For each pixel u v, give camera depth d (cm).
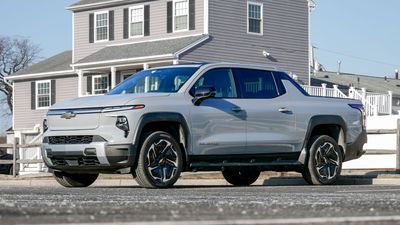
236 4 3322
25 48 6425
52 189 906
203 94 962
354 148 1130
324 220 386
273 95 1052
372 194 745
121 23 3559
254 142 1015
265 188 941
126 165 914
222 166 994
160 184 928
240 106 1006
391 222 386
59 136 955
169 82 988
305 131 1067
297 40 3562
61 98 3916
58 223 361
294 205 525
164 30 3381
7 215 408
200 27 3238
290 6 3541
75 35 3766
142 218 396
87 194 738
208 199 631
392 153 1457
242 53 3331
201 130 969
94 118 927
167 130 964
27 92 4103
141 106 920
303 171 1085
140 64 3222
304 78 3591
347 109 1124
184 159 961
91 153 920
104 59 3350
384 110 3102
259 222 366
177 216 411
